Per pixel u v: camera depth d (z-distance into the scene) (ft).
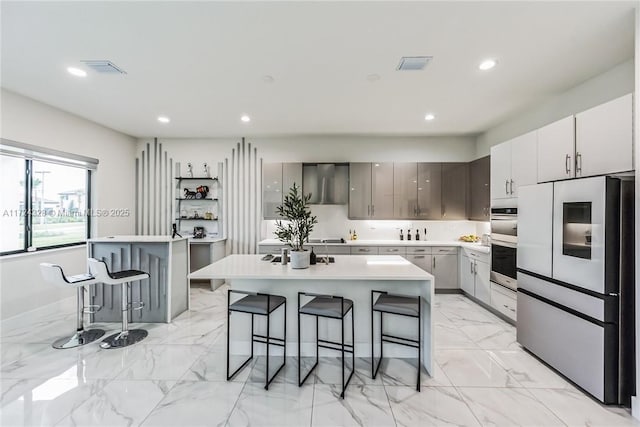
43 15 6.59
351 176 16.84
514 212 10.89
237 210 18.15
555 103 11.24
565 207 7.68
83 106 12.51
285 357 8.84
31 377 7.88
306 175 17.22
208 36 7.42
